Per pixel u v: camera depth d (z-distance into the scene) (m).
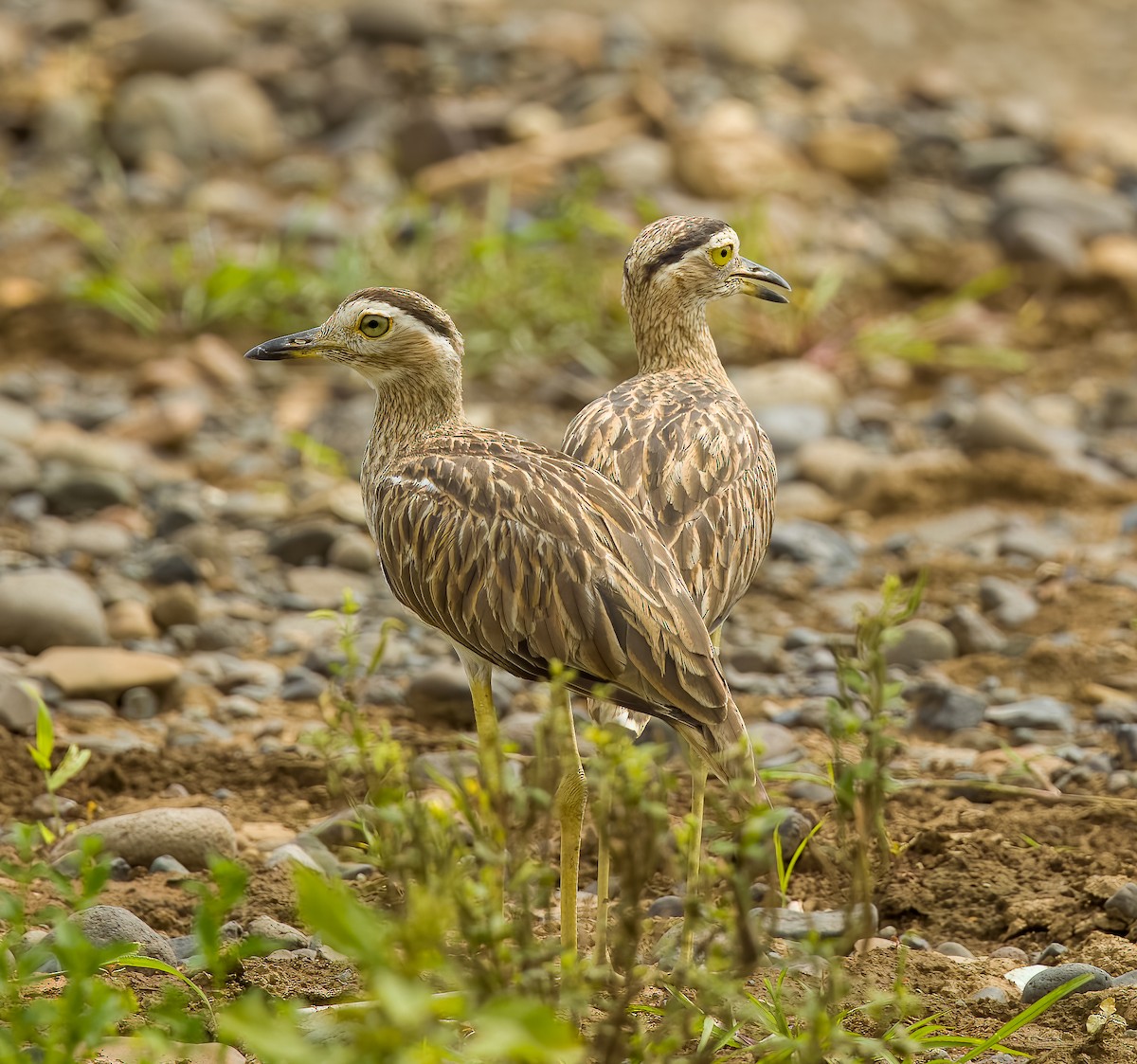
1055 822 10.89
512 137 26.08
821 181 25.56
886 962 9.30
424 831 6.96
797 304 21.20
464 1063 6.87
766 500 10.15
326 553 16.00
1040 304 22.27
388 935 5.97
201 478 17.72
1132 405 19.20
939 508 17.06
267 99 27.66
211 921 6.98
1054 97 30.41
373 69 28.48
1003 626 14.46
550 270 21.70
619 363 20.70
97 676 13.01
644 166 25.06
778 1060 7.61
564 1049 5.59
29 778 11.63
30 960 7.39
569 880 9.03
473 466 9.40
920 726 12.87
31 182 24.81
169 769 11.89
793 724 12.80
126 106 25.91
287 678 13.51
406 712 13.02
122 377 20.03
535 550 8.89
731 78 29.31
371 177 25.25
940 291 22.72
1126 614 14.47
